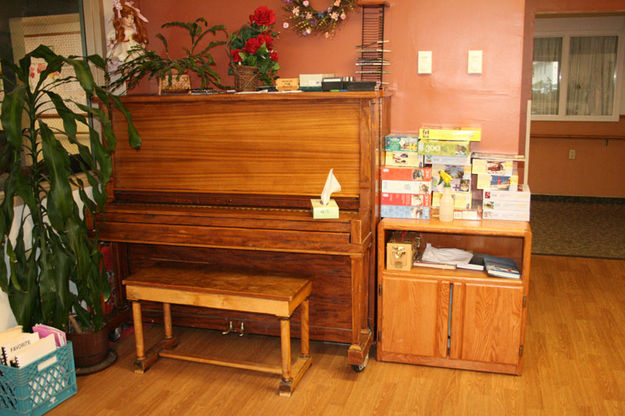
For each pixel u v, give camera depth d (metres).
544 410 2.26
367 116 2.44
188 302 2.44
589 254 4.48
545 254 4.50
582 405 2.29
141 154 2.80
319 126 2.53
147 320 3.11
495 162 2.63
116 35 2.81
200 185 2.74
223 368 2.65
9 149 2.30
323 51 3.01
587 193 6.58
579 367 2.62
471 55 2.79
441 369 2.62
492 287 2.47
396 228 2.57
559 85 6.46
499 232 2.45
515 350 2.50
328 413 2.27
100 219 2.63
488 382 2.49
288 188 2.61
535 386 2.45
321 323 2.82
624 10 3.97
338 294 2.75
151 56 2.73
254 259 2.84
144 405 2.34
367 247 2.53
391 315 2.62
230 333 3.02
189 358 2.60
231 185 2.69
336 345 2.88
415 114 2.94
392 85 2.94
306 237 2.39
